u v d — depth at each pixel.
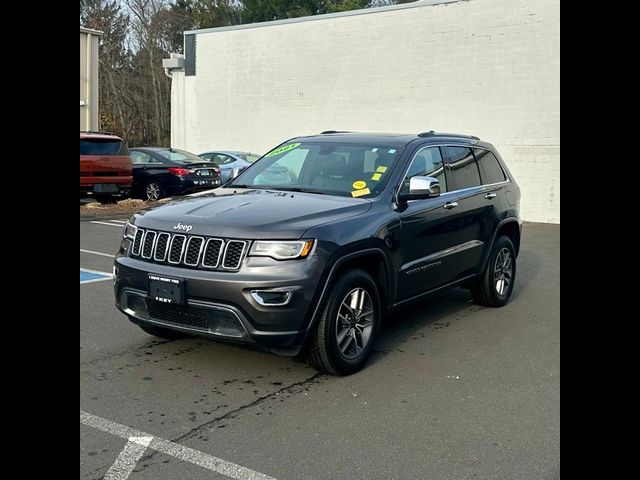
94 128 22.23
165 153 17.42
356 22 19.86
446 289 6.56
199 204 5.33
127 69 46.12
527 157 17.03
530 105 16.92
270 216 4.89
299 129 21.62
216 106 23.72
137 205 16.14
